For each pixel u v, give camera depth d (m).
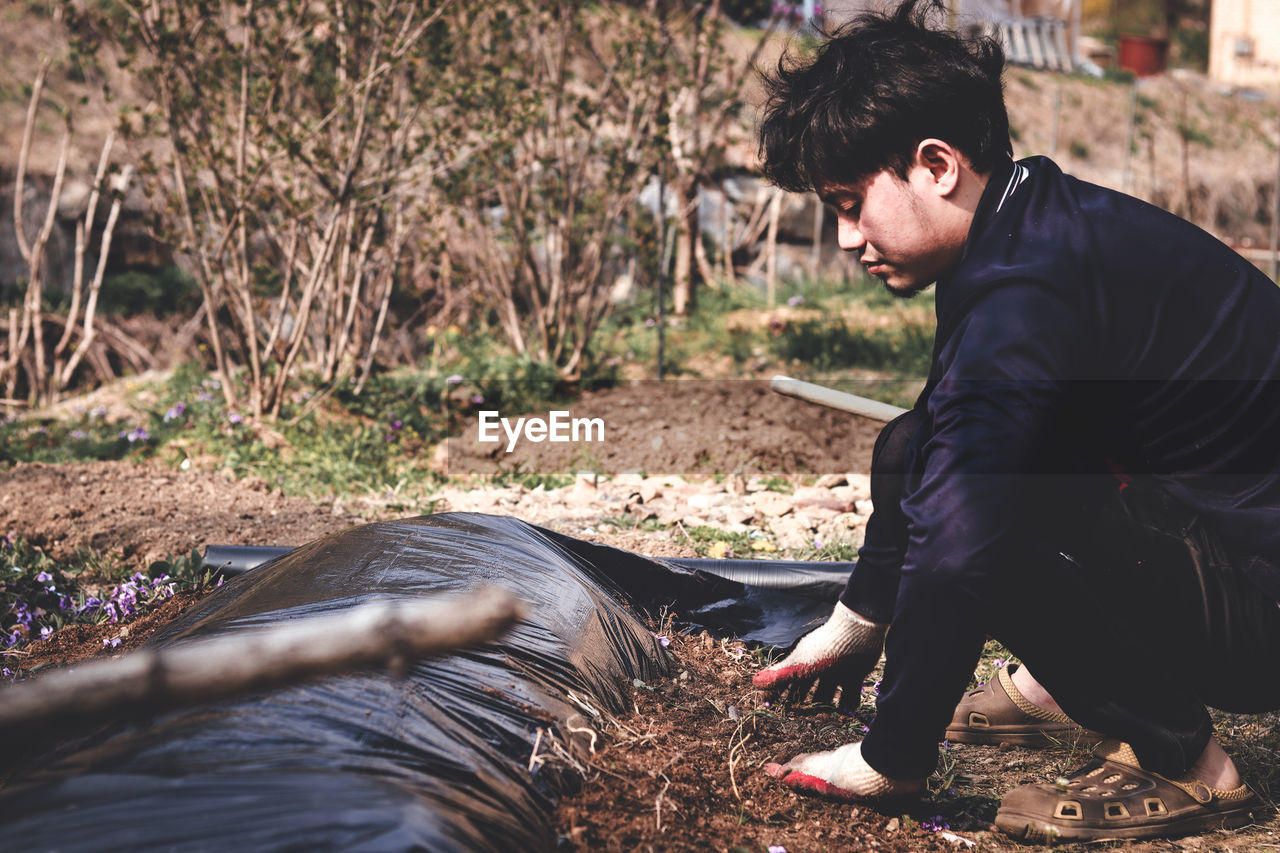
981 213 1.65
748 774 1.83
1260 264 12.38
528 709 1.55
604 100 6.93
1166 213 1.69
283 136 5.28
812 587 2.77
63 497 4.24
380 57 5.69
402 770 1.26
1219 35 18.86
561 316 6.95
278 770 1.17
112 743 1.29
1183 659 1.76
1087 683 1.75
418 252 6.46
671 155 7.72
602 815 1.50
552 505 4.36
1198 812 1.82
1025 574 1.65
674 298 8.91
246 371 5.89
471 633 0.78
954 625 1.57
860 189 1.68
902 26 1.69
